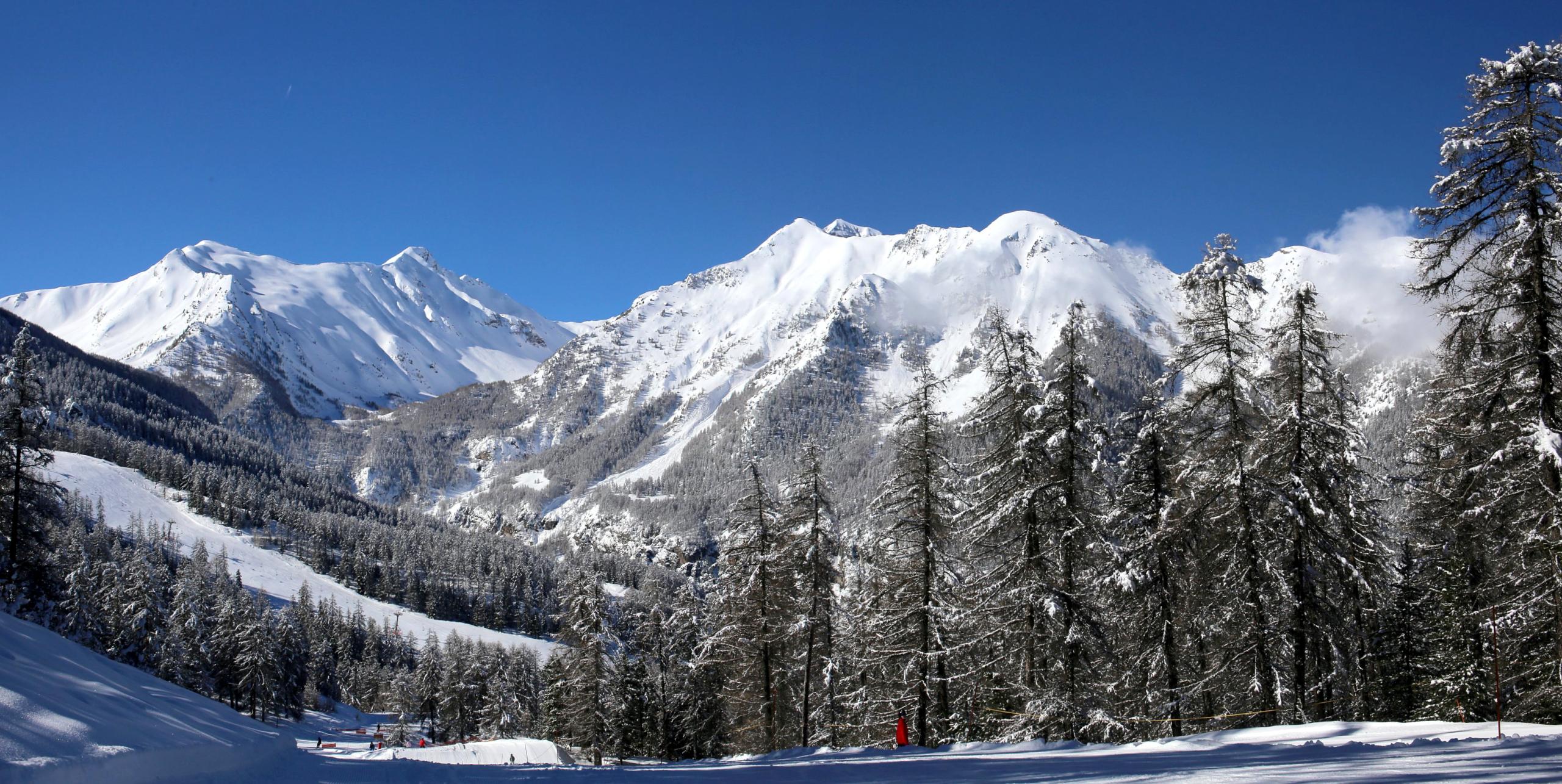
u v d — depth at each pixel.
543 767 15.27
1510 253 17.31
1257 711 21.14
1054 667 23.56
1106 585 23.70
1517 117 17.11
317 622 119.94
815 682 35.59
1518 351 17.81
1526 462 17.58
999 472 24.72
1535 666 19.95
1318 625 21.58
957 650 26.45
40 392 34.16
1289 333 22.34
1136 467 25.02
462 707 87.81
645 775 13.98
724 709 43.84
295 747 11.19
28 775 6.06
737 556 35.66
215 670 73.56
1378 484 25.86
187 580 85.19
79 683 8.82
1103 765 12.10
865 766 14.80
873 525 28.41
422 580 174.62
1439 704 26.47
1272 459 22.70
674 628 49.34
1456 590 25.62
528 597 175.88
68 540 68.31
